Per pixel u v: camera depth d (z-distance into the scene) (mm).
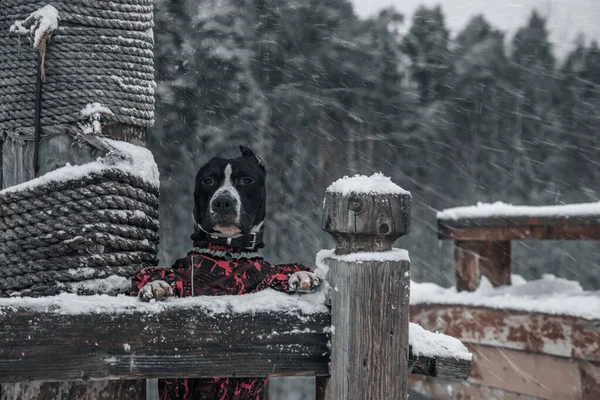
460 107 15953
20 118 2865
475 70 16438
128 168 2807
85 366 2211
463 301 5543
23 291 2637
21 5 2875
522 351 5180
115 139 2916
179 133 9641
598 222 5004
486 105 16375
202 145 9734
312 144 11609
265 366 2367
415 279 14461
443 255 14508
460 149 15750
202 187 3059
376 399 2393
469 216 5688
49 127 2840
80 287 2656
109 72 2891
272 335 2383
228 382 2811
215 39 9938
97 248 2691
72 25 2861
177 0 9750
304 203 11258
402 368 2426
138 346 2258
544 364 5031
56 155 2842
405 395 2432
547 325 4988
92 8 2877
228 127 9977
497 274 5797
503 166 16281
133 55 2953
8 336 2152
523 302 5168
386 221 2430
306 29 11594
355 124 12531
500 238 5512
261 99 10367
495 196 16062
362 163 12727
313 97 11648
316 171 11562
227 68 10008
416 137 14336
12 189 2680
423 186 14711
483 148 16047
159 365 2275
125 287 2717
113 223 2738
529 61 17500
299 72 11344
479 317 5422
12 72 2873
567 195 16703
